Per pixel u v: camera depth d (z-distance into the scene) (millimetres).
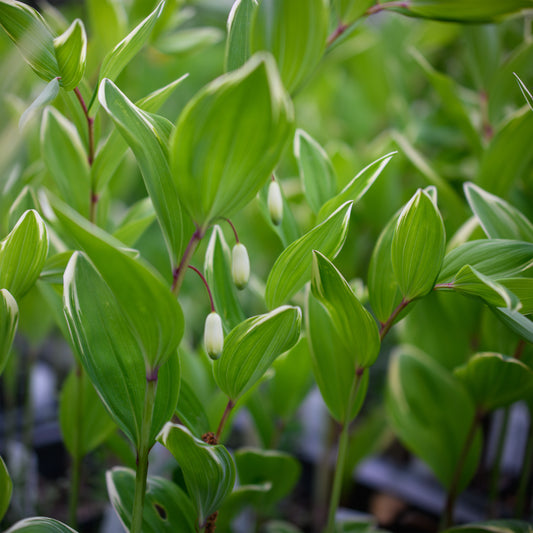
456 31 743
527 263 430
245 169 385
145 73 761
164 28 577
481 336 560
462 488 555
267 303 440
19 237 424
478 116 601
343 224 430
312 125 829
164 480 479
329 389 477
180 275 411
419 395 558
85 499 769
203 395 522
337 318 440
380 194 604
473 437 544
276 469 521
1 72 427
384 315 458
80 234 372
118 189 638
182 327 392
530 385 503
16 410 865
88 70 562
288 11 394
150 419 416
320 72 839
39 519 438
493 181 526
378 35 818
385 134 732
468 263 438
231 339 418
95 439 513
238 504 518
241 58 422
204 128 377
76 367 494
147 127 408
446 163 701
